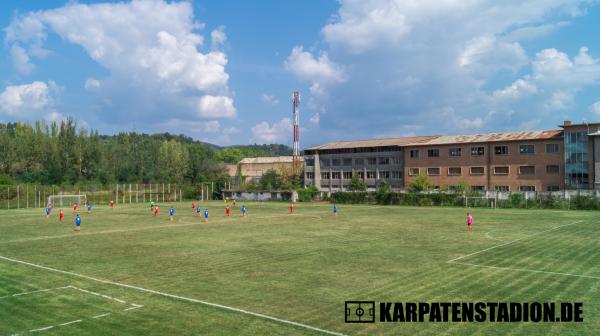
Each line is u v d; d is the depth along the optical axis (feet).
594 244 107.34
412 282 70.03
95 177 419.74
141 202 348.38
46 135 425.69
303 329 49.19
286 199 354.13
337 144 400.06
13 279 74.64
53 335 48.21
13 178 366.02
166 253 99.60
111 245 112.88
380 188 306.55
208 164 468.75
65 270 81.76
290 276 75.10
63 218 198.90
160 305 58.70
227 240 120.06
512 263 84.48
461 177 306.14
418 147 328.08
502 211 224.74
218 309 56.70
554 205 237.45
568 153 262.06
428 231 138.31
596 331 48.06
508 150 286.87
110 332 48.88
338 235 129.59
